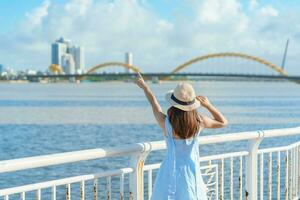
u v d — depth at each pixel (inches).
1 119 2130.9
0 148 1200.8
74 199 490.3
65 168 777.6
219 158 235.1
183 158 183.0
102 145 1274.6
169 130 182.4
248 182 249.8
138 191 197.2
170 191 181.9
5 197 159.6
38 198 169.3
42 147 1225.4
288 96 5777.6
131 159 196.7
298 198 297.9
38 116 2310.5
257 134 239.5
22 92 7106.3
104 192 510.0
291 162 286.2
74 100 4232.3
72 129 1670.8
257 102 3991.1
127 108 2970.0
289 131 258.1
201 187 185.5
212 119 189.5
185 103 179.6
